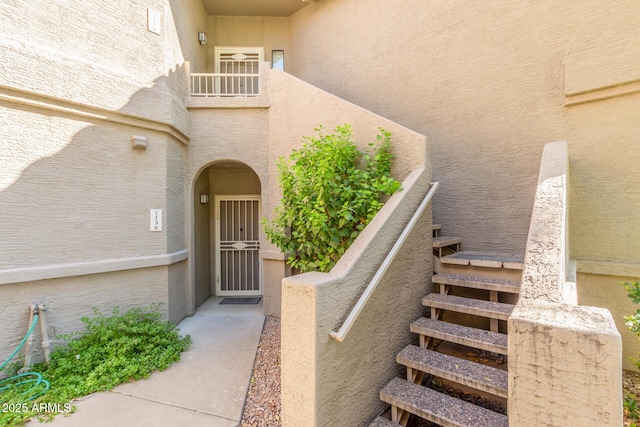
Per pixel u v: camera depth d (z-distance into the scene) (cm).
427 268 338
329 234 341
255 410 291
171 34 530
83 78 398
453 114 463
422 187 336
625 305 318
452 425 205
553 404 120
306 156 398
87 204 412
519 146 402
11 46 339
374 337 254
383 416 262
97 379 329
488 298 348
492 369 239
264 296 584
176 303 531
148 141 478
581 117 352
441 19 479
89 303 412
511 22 410
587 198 345
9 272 343
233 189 754
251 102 581
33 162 365
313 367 197
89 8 411
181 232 556
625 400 255
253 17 791
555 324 122
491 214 424
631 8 318
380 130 375
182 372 361
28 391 304
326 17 675
